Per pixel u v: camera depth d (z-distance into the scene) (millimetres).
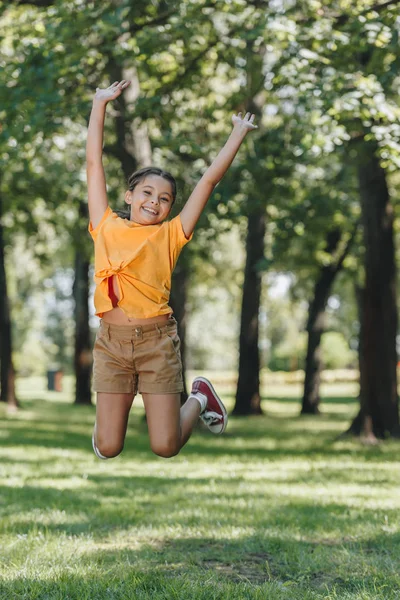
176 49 17031
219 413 6148
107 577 5898
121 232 5449
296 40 13820
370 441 18938
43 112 14195
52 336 80188
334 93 13578
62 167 24797
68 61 14500
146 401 5504
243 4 14320
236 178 17391
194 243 23406
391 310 19391
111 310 5508
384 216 19453
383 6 14094
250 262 29703
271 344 81938
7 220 30016
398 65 13914
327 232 27188
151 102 15945
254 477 12555
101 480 11938
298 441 20703
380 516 8547
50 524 8086
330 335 63906
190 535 7570
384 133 13594
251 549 7043
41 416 27953
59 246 35688
